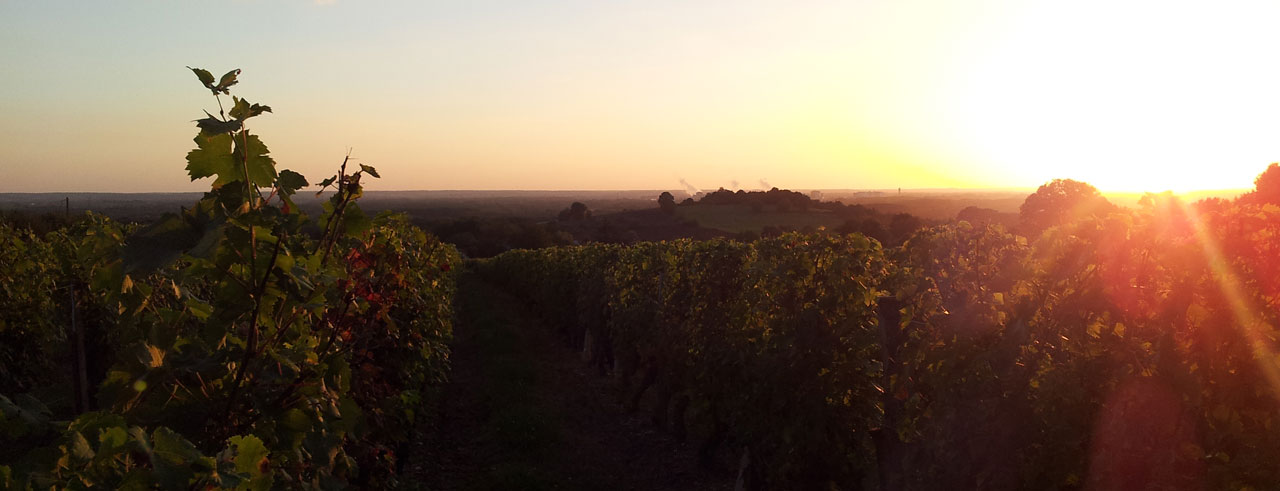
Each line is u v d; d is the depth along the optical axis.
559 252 22.48
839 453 6.12
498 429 9.52
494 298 31.39
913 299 6.53
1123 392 3.70
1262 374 3.25
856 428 6.12
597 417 11.27
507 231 86.94
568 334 19.55
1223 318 3.37
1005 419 4.23
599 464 8.98
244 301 2.41
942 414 4.64
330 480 2.79
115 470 1.65
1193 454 3.44
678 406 9.52
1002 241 6.34
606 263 15.38
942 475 4.59
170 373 2.40
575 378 14.38
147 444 1.71
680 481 8.47
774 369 6.34
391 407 6.00
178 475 1.68
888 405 6.35
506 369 13.57
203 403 2.47
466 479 8.20
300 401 2.64
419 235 9.22
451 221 92.69
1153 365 3.59
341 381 3.11
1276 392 3.21
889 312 7.08
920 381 5.13
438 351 9.55
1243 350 3.32
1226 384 3.36
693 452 9.38
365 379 5.25
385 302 5.96
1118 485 3.69
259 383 2.54
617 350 12.70
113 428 1.66
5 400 2.04
